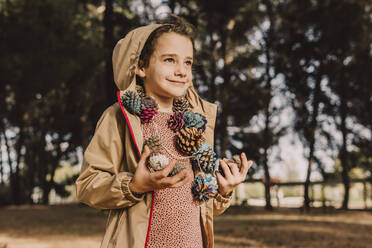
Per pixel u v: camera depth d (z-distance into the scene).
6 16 11.43
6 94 15.48
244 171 1.81
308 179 17.12
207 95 19.94
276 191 19.89
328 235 8.23
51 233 8.48
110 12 12.73
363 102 18.20
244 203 20.17
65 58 12.70
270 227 9.77
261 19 18.48
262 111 19.97
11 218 12.27
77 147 27.27
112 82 11.93
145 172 1.50
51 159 28.00
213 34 18.73
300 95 18.28
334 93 18.31
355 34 16.12
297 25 17.23
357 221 11.99
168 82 1.76
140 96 1.86
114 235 1.63
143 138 1.76
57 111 22.50
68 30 13.04
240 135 22.59
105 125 1.74
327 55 16.91
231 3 15.72
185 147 1.77
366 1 16.11
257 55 18.72
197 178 1.75
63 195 28.58
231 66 18.70
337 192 24.45
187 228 1.70
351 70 17.09
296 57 17.33
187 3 15.54
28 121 23.67
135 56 1.84
